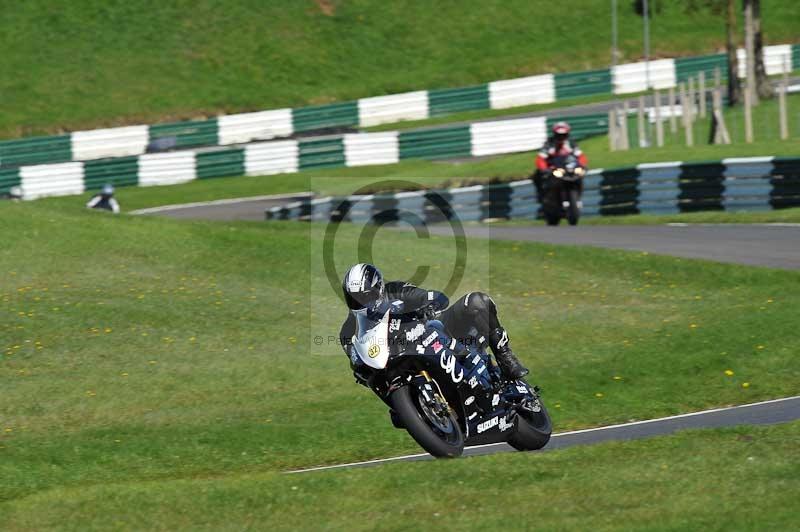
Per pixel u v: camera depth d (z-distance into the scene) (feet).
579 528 64.13
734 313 149.59
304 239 217.36
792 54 481.46
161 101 476.95
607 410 113.80
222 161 380.37
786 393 113.70
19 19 513.04
